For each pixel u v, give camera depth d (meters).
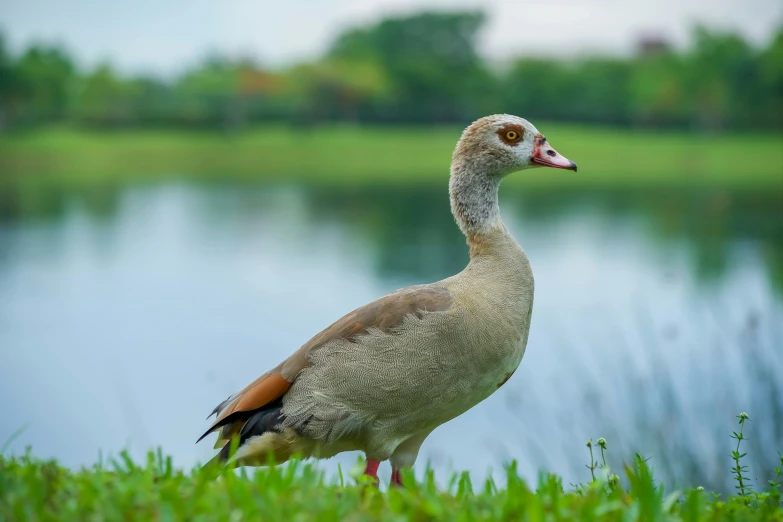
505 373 5.48
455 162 6.09
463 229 6.01
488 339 5.30
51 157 61.00
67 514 3.65
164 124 75.56
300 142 71.12
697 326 13.07
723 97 70.62
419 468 8.93
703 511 4.04
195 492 3.88
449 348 5.23
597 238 25.41
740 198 35.03
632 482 4.19
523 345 5.56
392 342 5.21
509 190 42.41
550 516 3.77
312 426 5.25
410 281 19.98
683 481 6.80
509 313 5.44
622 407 7.80
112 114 74.75
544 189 42.75
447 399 5.32
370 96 80.69
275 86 81.44
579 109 76.44
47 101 72.69
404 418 5.30
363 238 27.08
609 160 57.88
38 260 23.75
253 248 25.45
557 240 25.33
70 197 39.16
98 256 24.48
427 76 80.25
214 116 77.62
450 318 5.23
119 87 75.38
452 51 85.06
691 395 8.10
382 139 73.75
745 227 26.58
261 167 58.31
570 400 9.06
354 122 81.44
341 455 7.63
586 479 6.92
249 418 5.39
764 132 69.12
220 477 4.36
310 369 5.28
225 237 27.80
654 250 22.75
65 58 74.62
